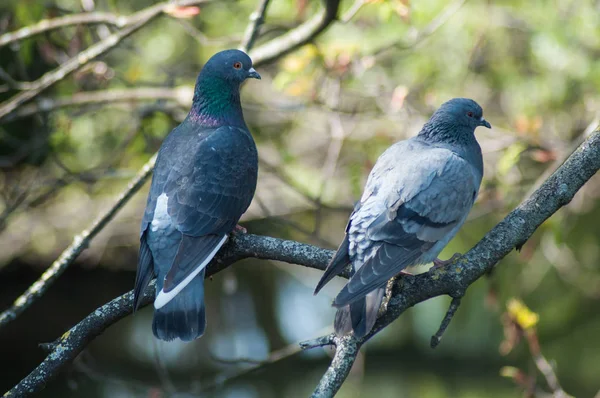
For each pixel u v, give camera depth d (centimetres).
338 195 1380
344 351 564
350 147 1459
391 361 1833
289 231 1602
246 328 1930
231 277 1428
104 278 2003
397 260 632
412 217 668
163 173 729
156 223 693
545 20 1219
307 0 1087
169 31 1474
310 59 1120
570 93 1278
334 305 561
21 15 1112
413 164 694
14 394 614
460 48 1304
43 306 1970
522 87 1285
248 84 1539
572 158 595
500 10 1305
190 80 1395
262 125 1515
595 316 1811
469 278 589
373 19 1277
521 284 1443
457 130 770
